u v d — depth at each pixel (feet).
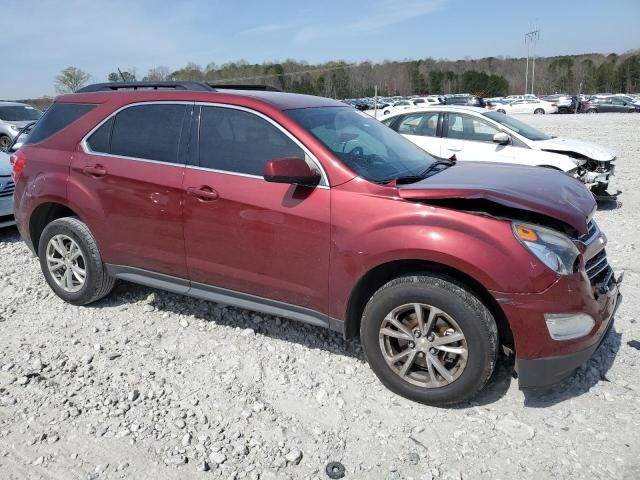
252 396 11.01
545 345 9.65
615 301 11.13
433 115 29.30
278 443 9.64
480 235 9.66
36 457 9.32
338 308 11.16
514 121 29.35
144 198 12.98
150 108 13.34
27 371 11.94
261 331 13.65
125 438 9.76
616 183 34.81
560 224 10.32
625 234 22.49
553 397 10.82
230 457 9.30
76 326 14.06
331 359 12.36
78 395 11.07
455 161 14.65
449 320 10.03
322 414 10.44
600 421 10.08
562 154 27.12
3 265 19.01
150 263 13.44
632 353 12.37
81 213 14.07
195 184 12.29
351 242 10.60
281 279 11.68
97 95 14.42
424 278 10.17
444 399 10.35
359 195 10.68
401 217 10.22
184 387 11.33
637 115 112.06
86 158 13.97
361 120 14.03
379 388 11.24
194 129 12.64
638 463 9.01
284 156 11.56
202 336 13.43
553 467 8.98
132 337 13.43
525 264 9.48
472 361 9.93
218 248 12.25
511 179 11.75
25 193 15.10
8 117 60.49
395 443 9.64
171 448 9.51
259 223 11.57
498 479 8.77
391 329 10.73
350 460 9.25
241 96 12.39
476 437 9.71
